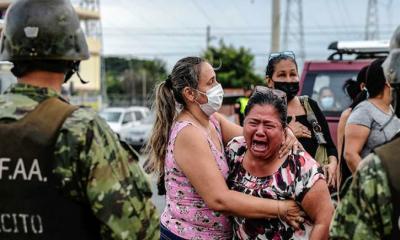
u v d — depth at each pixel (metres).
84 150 2.00
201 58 3.06
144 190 2.13
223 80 34.91
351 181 2.04
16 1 2.15
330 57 7.50
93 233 2.07
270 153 2.77
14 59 2.12
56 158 2.00
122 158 2.09
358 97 4.25
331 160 3.80
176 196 2.99
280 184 2.75
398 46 2.07
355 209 1.94
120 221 2.03
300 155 2.78
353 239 1.93
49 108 2.06
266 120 2.73
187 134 2.91
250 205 2.73
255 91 2.86
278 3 16.52
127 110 20.83
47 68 2.13
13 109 2.06
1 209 2.02
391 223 1.86
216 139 3.11
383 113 3.79
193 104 3.02
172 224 3.00
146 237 2.11
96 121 2.07
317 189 2.69
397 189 1.84
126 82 72.81
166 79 3.13
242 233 2.85
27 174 2.00
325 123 3.88
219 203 2.79
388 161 1.88
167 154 3.03
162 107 3.12
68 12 2.15
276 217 2.72
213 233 2.96
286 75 3.77
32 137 2.01
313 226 2.72
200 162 2.85
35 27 2.08
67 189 2.00
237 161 2.96
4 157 2.02
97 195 2.00
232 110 12.02
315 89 7.02
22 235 2.03
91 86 41.47
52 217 2.01
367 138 3.79
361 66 6.94
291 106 3.86
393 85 2.08
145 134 18.94
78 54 2.17
